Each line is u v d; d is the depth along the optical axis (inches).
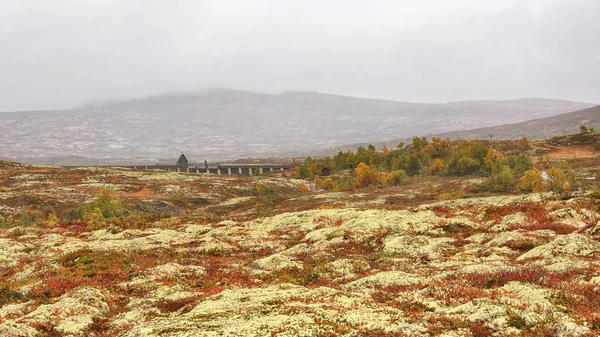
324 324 631.8
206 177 6579.7
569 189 2918.3
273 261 1235.9
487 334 574.6
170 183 5689.0
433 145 6756.9
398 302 776.3
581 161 4859.7
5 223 3289.9
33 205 4215.1
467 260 1099.9
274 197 4389.8
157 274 1161.4
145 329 684.1
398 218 1656.0
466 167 5034.5
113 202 3543.3
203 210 4047.7
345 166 7372.1
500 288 786.8
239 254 1494.8
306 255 1365.7
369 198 3528.5
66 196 4648.1
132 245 1624.0
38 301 978.1
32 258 1536.7
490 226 1489.9
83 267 1262.3
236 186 5728.3
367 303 756.6
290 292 860.0
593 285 741.9
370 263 1182.9
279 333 600.7
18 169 6471.5
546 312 617.0
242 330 617.9
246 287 992.9
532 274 837.2
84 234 1996.8
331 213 2003.0
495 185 3641.7
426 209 1844.2
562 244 1065.5
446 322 626.2
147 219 2490.2
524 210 1590.8
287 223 1974.7
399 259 1188.5
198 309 798.5
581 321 575.5
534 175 3390.7
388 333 593.0
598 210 1459.2
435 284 856.3
